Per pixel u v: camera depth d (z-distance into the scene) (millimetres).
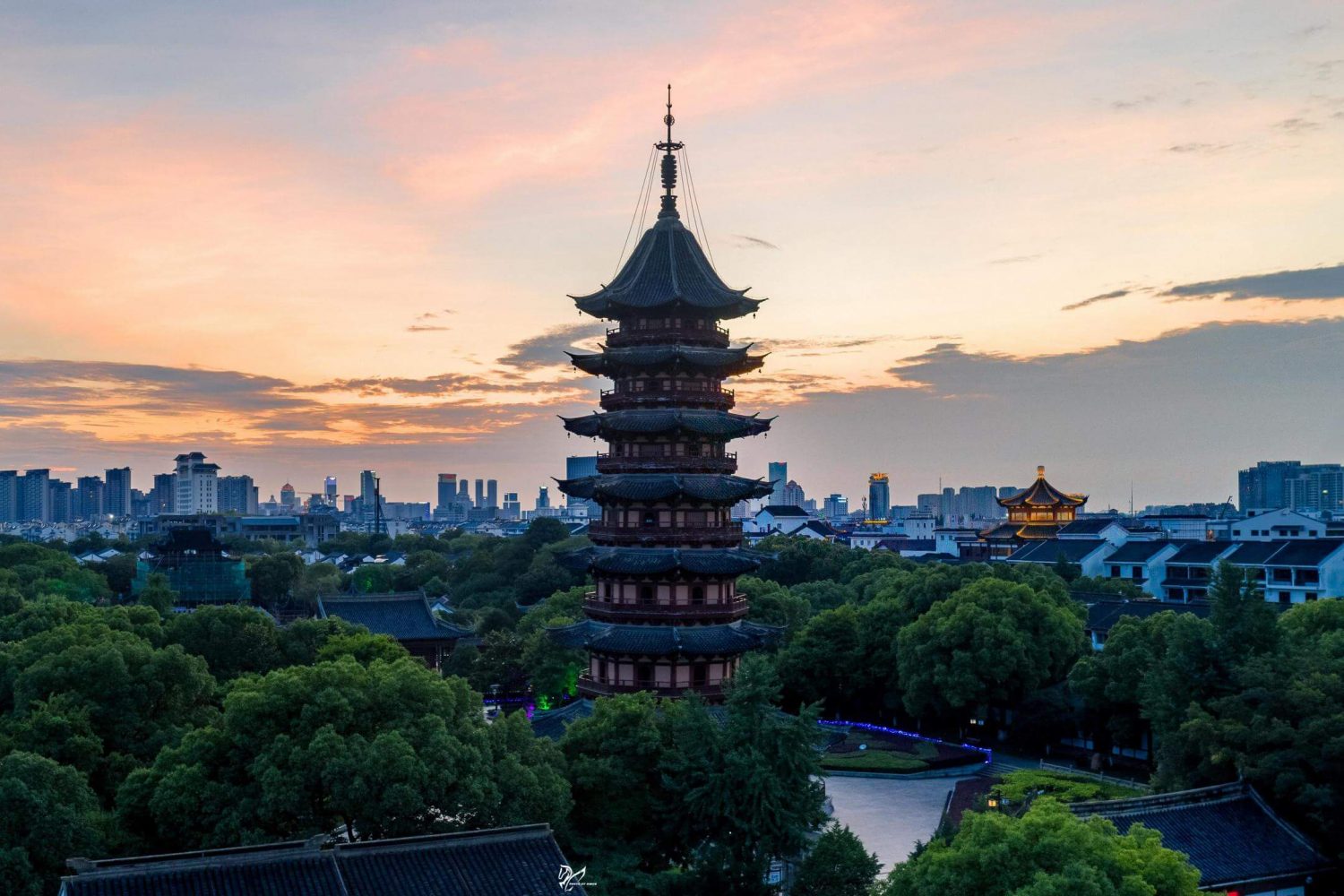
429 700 84812
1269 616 99312
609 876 79312
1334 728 82125
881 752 140375
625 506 122188
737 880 80625
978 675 140125
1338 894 80500
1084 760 136250
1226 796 83188
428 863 66938
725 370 124938
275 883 63000
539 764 83938
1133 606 181125
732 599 123375
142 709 99562
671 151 129500
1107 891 56500
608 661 121125
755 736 84438
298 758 76375
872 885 79062
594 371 126312
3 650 108688
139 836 78438
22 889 68500
